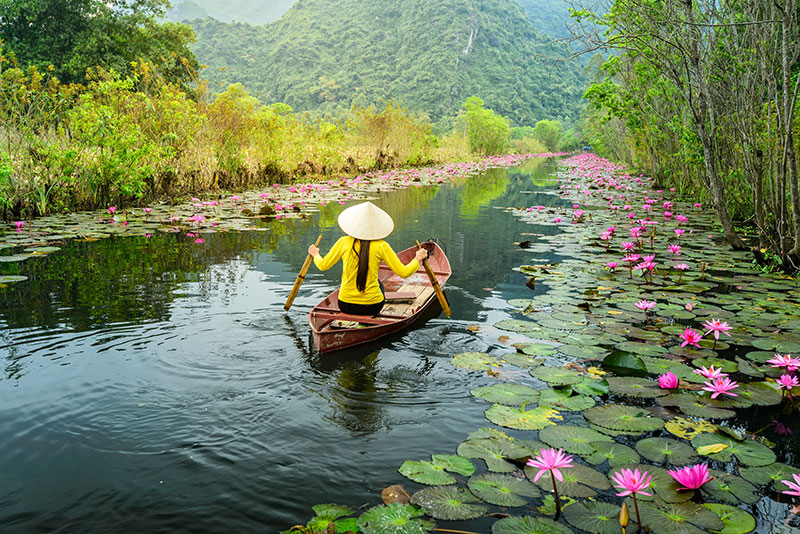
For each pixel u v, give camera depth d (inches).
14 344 144.6
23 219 333.4
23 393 117.8
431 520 79.0
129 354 139.8
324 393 121.3
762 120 263.0
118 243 280.8
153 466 93.0
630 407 115.3
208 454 96.9
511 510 81.2
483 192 623.5
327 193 540.4
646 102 491.2
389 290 208.7
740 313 179.9
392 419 110.7
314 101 4845.0
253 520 79.4
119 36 1012.5
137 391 120.2
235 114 553.9
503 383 127.3
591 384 125.2
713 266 251.8
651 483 88.4
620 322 172.9
